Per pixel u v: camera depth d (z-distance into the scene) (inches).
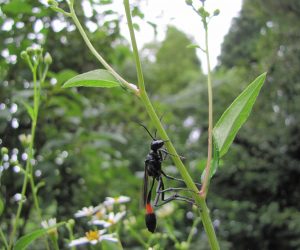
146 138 11.7
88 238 5.0
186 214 11.5
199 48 3.5
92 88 9.5
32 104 7.3
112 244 4.9
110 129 10.4
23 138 5.3
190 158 16.1
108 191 8.5
